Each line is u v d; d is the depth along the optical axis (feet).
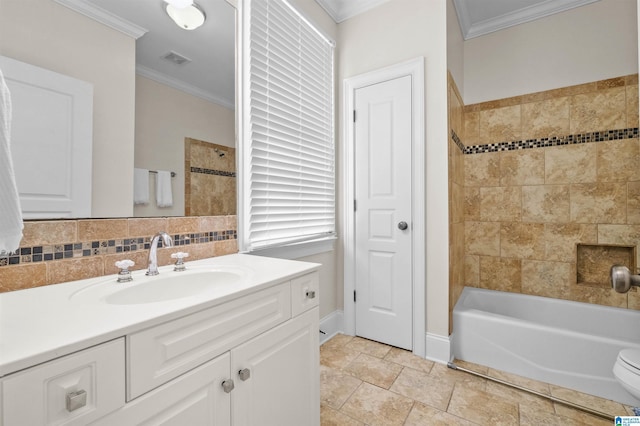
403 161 6.94
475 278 8.68
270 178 5.81
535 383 5.66
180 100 4.22
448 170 6.37
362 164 7.57
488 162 8.49
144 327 2.11
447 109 6.37
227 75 4.91
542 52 7.79
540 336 5.77
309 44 6.97
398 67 6.96
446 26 6.38
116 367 1.97
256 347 3.06
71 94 3.12
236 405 2.84
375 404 5.04
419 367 6.20
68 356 1.75
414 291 6.77
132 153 3.67
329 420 4.67
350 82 7.73
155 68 3.92
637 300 6.73
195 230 4.44
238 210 5.13
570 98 7.44
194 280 3.67
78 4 3.17
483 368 6.23
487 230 8.50
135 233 3.71
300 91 6.65
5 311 2.26
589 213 7.22
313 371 3.94
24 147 2.80
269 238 5.80
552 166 7.64
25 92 2.80
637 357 4.08
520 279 8.04
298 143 6.59
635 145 6.75
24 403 1.59
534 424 4.58
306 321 3.81
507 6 7.77
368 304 7.50
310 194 6.99
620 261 7.00
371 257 7.44
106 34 3.41
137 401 2.08
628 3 6.86
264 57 5.64
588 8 7.25
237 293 2.82
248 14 5.24
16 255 2.77
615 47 6.98
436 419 4.69
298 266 3.96
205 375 2.55
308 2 6.87
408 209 6.88
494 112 8.41
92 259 3.30
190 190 4.37
